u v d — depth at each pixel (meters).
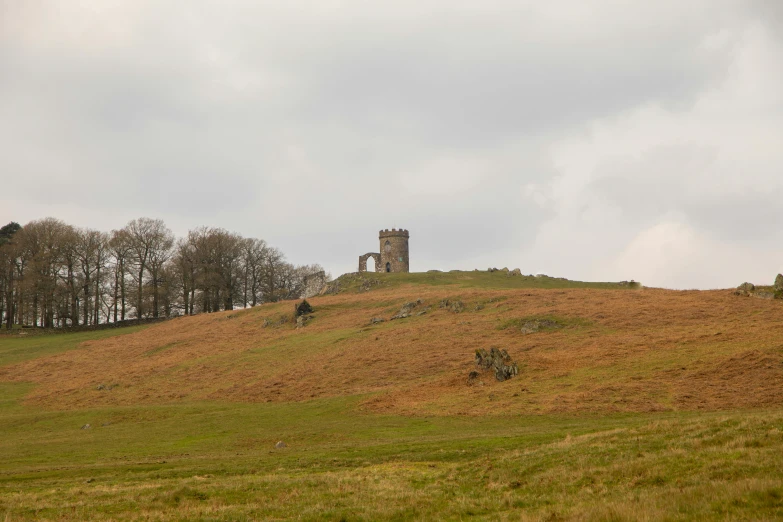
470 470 30.84
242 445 46.97
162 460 41.22
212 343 96.19
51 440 53.25
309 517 23.52
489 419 48.75
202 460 40.38
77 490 31.00
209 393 68.75
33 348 104.38
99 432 55.56
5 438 55.97
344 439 46.16
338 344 82.44
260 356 82.75
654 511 19.25
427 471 32.34
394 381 64.44
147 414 60.69
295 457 39.22
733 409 44.44
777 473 21.97
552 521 20.38
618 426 40.91
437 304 97.00
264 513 24.67
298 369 73.06
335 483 29.61
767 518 17.67
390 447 40.12
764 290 81.44
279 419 55.00
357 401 58.22
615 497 22.44
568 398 51.16
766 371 50.50
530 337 73.19
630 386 51.78
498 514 22.48
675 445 28.69
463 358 68.06
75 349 102.25
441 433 45.19
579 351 64.62
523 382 57.47
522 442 37.91
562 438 37.69
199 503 27.09
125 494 29.27
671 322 73.50
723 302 80.00
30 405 71.06
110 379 79.75
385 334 83.25
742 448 26.11
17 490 32.31
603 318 77.50
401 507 24.30
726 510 18.80
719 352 57.03
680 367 54.56
